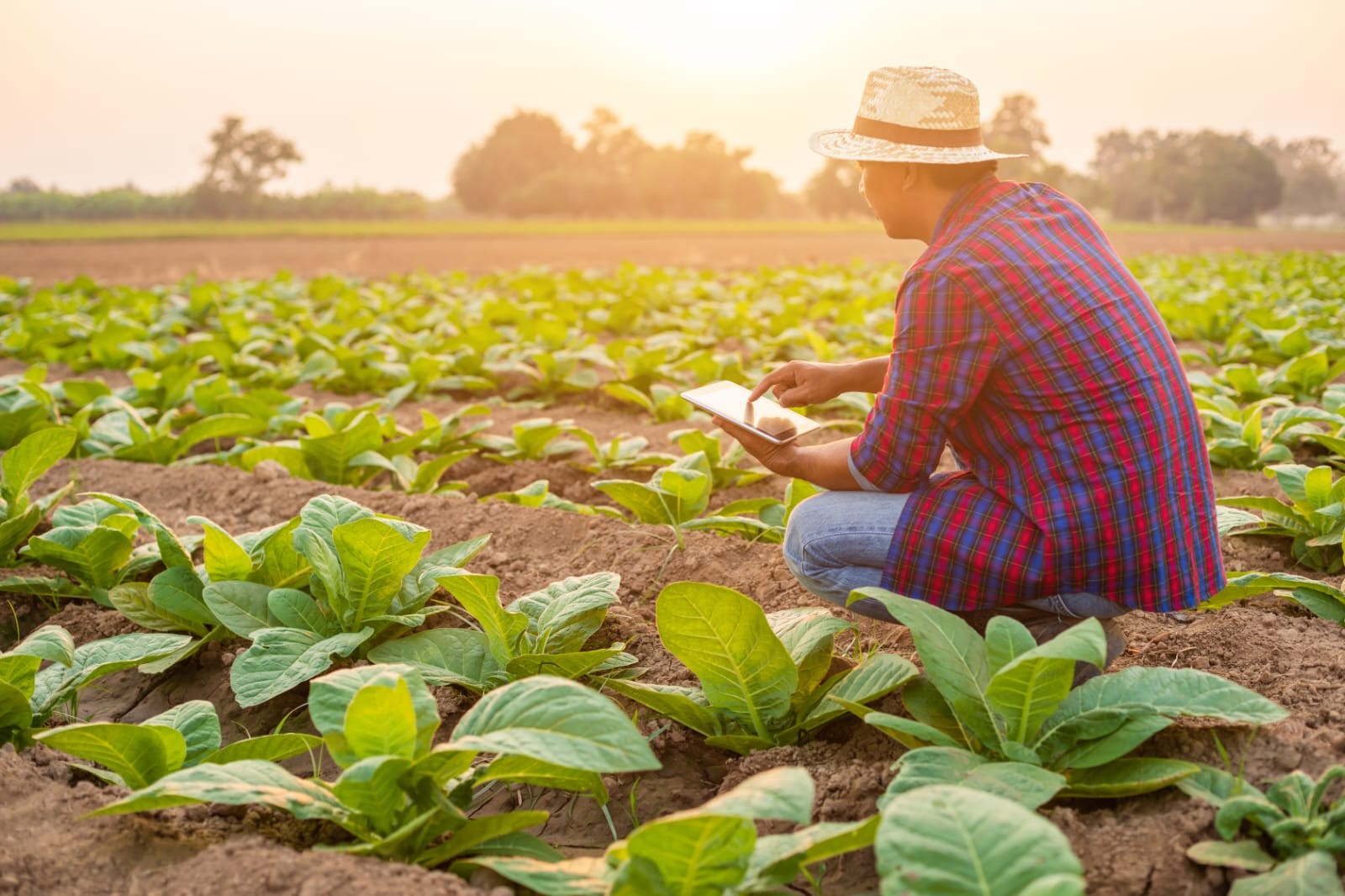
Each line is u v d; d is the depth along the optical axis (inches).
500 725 82.7
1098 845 83.6
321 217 3228.3
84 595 149.9
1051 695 87.7
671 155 3858.3
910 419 97.1
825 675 114.8
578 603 118.3
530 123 4323.3
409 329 418.3
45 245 1448.1
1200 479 98.7
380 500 184.9
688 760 111.7
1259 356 322.3
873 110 102.1
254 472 201.0
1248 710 85.4
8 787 96.6
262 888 79.9
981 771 84.5
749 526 156.3
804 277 642.2
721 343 402.9
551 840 101.0
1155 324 97.7
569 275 600.7
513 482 223.3
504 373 332.2
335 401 311.9
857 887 88.8
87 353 379.6
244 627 123.0
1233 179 4244.6
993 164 103.0
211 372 343.9
